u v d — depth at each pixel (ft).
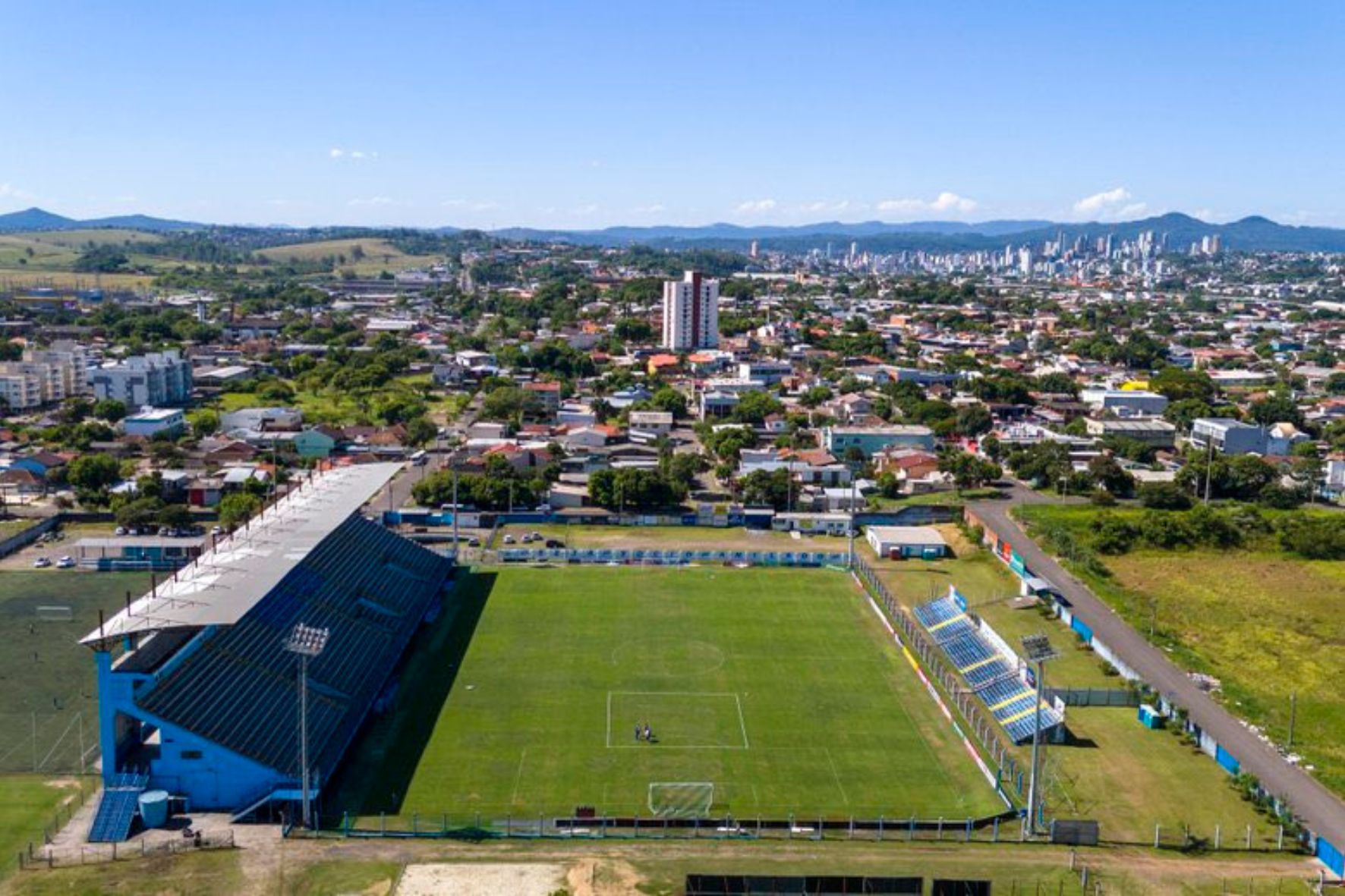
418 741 387.34
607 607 542.16
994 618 539.29
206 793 337.52
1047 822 338.75
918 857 317.83
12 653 456.45
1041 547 655.35
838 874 305.73
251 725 352.69
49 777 353.51
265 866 304.09
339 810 338.95
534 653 475.72
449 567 586.86
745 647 489.67
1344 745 402.52
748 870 307.17
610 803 346.74
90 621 496.23
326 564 493.36
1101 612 546.26
